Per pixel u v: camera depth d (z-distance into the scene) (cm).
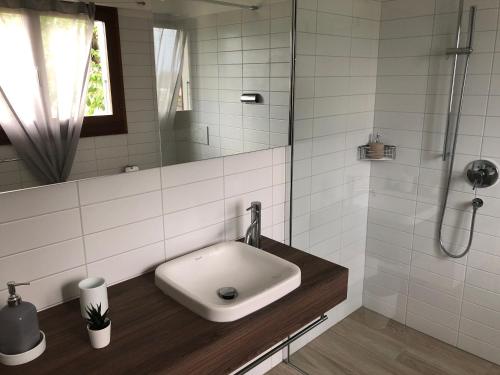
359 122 245
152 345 115
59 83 124
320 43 209
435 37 220
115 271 148
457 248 235
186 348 114
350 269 268
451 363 236
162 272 147
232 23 168
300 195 221
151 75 145
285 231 217
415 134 238
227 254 171
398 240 259
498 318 227
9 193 119
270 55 186
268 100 190
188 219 167
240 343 124
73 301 138
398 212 255
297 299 140
